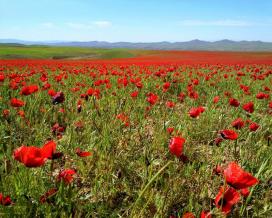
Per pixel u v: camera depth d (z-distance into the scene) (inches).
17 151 103.3
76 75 620.1
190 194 153.6
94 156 189.2
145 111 293.3
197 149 223.8
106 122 249.6
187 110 324.8
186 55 2549.2
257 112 351.3
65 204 127.4
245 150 213.8
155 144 209.6
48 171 168.4
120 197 163.0
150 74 620.7
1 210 117.4
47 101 337.7
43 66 963.3
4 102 308.0
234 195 96.7
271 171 179.2
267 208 156.4
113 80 549.0
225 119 288.0
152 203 142.8
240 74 572.1
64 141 216.5
